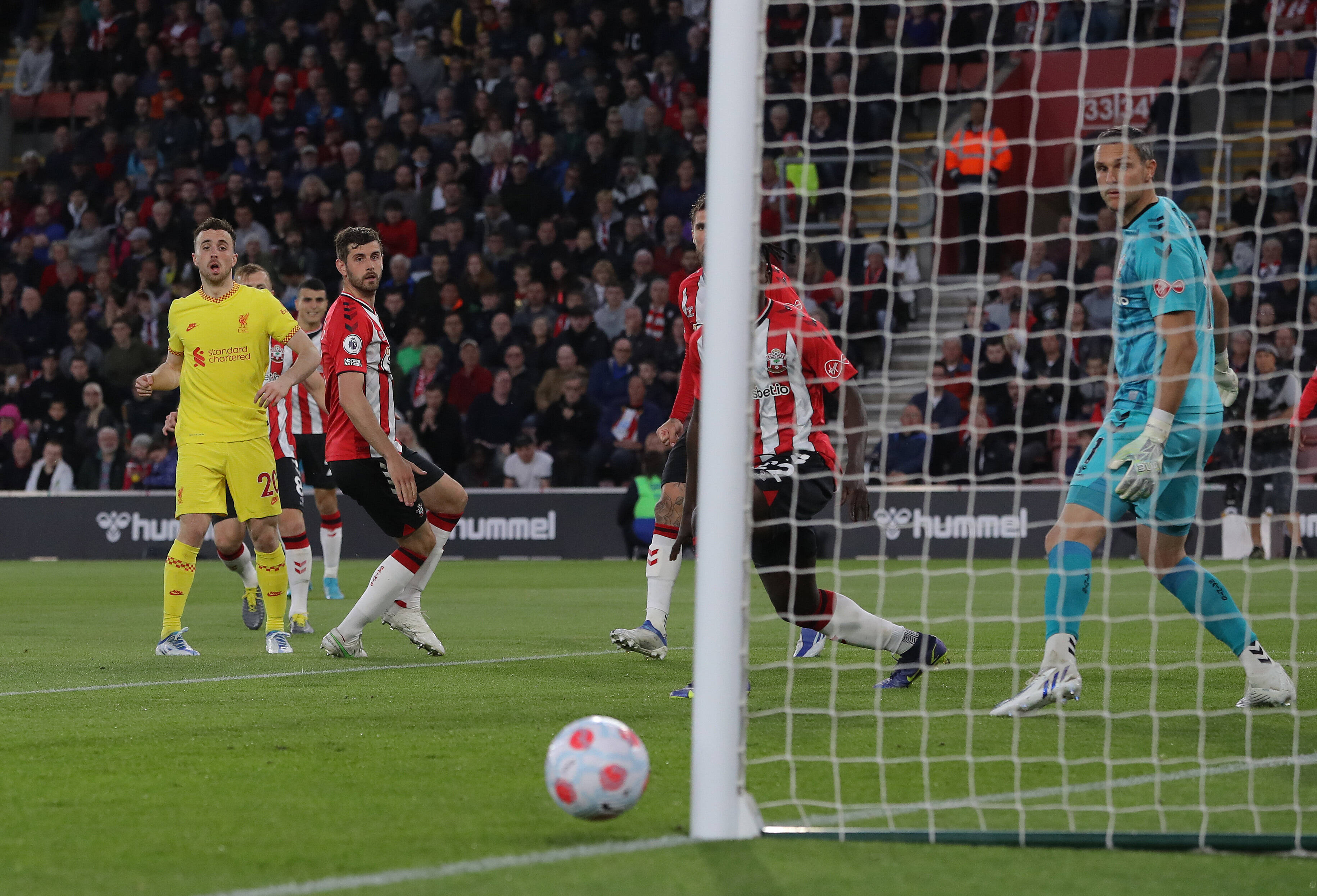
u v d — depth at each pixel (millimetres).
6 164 57938
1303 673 14891
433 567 16844
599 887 6746
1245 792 8914
